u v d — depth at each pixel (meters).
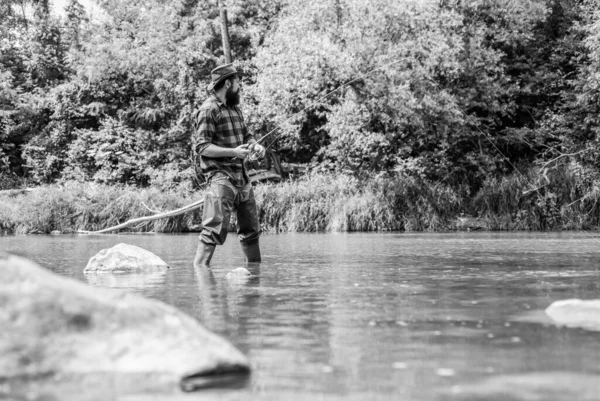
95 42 27.48
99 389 1.96
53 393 1.92
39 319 2.17
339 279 5.23
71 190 20.72
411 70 18.84
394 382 2.03
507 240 11.50
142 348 2.17
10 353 2.11
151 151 25.55
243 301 3.94
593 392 1.88
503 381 2.01
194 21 26.64
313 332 2.89
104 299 2.28
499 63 22.92
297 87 19.67
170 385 2.01
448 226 18.02
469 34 21.16
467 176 20.78
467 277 5.21
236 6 26.28
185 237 15.04
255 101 23.48
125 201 19.41
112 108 27.62
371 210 18.17
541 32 24.19
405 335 2.78
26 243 12.55
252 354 2.45
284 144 23.34
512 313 3.34
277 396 1.89
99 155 24.94
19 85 29.19
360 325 3.05
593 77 19.98
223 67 6.69
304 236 14.60
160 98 26.77
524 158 22.52
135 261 6.32
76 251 9.83
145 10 27.78
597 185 17.78
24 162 27.58
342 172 20.98
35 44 29.31
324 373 2.15
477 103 21.41
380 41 18.73
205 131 6.64
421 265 6.45
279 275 5.63
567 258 7.13
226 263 7.04
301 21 19.75
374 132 20.41
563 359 2.29
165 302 3.91
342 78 18.95
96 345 2.17
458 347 2.51
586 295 3.98
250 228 7.06
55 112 27.27
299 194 18.81
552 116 21.83
